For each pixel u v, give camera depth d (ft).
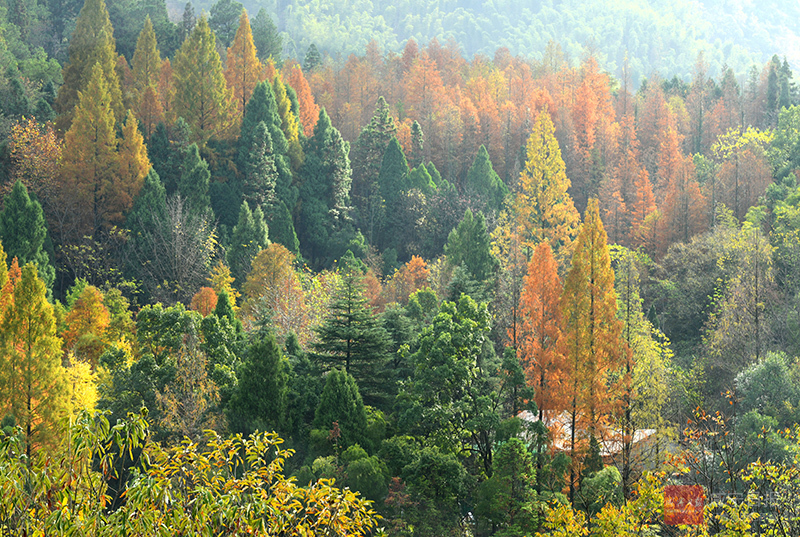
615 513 76.02
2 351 133.49
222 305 175.83
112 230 269.85
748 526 68.18
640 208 300.40
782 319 181.88
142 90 386.93
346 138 428.56
